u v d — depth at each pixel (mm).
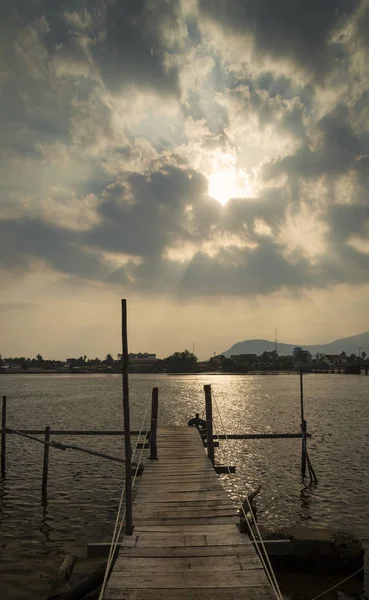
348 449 32594
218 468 18875
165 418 52312
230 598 7750
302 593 11523
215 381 183000
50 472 25922
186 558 9320
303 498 20562
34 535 16031
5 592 11859
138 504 12961
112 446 34031
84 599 11414
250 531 10555
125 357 10852
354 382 152875
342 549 12312
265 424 46031
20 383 170000
